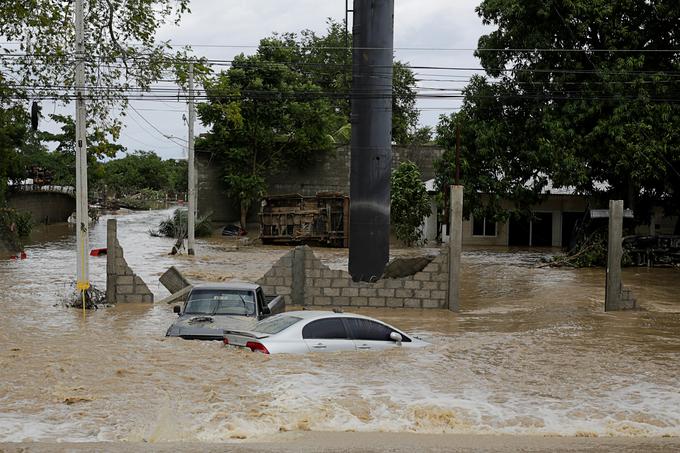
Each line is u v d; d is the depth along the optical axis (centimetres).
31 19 2384
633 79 3133
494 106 3459
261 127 5000
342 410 934
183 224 4834
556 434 876
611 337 1598
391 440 830
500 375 1160
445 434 866
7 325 1617
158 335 1480
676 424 928
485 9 3434
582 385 1109
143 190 11775
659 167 3078
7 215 3775
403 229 4384
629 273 3034
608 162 3184
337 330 1270
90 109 2386
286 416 903
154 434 823
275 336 1225
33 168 6372
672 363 1306
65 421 862
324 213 4400
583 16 3228
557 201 4544
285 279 1986
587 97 3228
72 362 1155
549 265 3228
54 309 1884
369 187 2175
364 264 2177
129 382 1037
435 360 1237
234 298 1480
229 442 805
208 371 1099
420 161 5300
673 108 3122
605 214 2986
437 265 1988
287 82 5162
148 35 2452
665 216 3809
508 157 3488
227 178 5081
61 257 3416
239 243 4412
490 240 4600
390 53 2183
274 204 4603
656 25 3288
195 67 2475
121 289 1984
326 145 5191
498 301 2191
